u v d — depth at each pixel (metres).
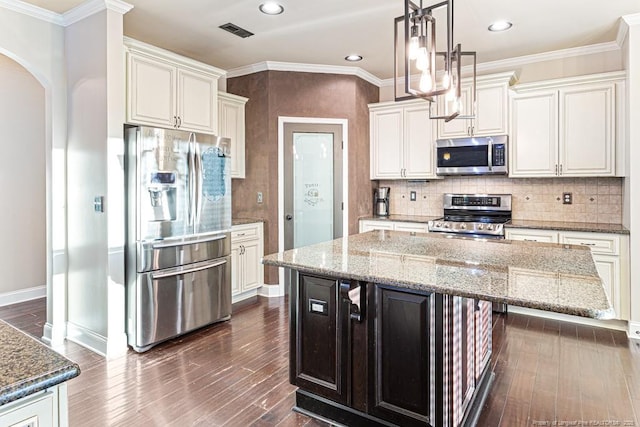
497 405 2.24
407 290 1.86
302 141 4.60
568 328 3.47
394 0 2.95
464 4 3.00
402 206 5.09
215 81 3.76
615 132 3.55
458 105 1.92
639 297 3.20
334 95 4.59
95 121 2.93
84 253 3.07
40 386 0.80
